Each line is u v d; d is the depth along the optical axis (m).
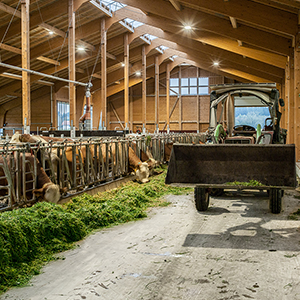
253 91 7.77
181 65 42.50
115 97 44.09
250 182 5.39
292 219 5.66
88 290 3.22
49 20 21.48
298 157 11.99
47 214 4.82
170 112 43.16
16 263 3.77
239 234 4.89
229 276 3.47
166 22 21.50
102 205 6.01
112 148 9.29
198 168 5.69
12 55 24.06
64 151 7.00
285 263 3.79
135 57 35.22
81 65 32.25
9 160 5.73
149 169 10.64
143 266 3.77
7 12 18.62
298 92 12.16
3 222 4.02
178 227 5.27
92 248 4.39
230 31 16.59
